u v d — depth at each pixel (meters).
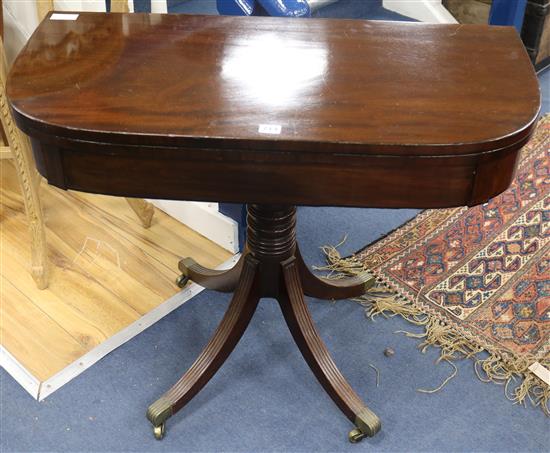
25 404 1.87
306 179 1.40
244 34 1.66
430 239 2.40
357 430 1.78
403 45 1.63
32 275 2.17
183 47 1.61
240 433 1.81
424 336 2.07
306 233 2.43
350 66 1.55
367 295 2.21
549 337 2.06
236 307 1.87
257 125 1.36
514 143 1.36
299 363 1.99
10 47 2.47
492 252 2.34
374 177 1.38
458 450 1.77
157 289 2.21
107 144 1.36
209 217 2.33
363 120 1.38
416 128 1.36
